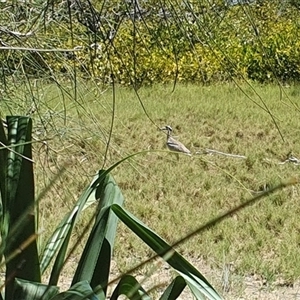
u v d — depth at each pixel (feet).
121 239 26.86
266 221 29.94
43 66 15.88
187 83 65.57
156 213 30.76
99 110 25.34
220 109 57.47
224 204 32.91
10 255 7.73
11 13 14.15
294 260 24.58
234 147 45.55
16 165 9.07
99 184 9.87
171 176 37.01
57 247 9.52
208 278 22.93
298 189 33.99
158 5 11.10
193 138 48.08
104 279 8.94
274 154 43.75
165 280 22.04
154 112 54.34
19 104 16.14
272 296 21.97
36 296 8.04
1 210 8.87
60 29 14.49
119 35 13.47
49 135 16.21
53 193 29.43
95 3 11.76
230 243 26.55
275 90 61.62
